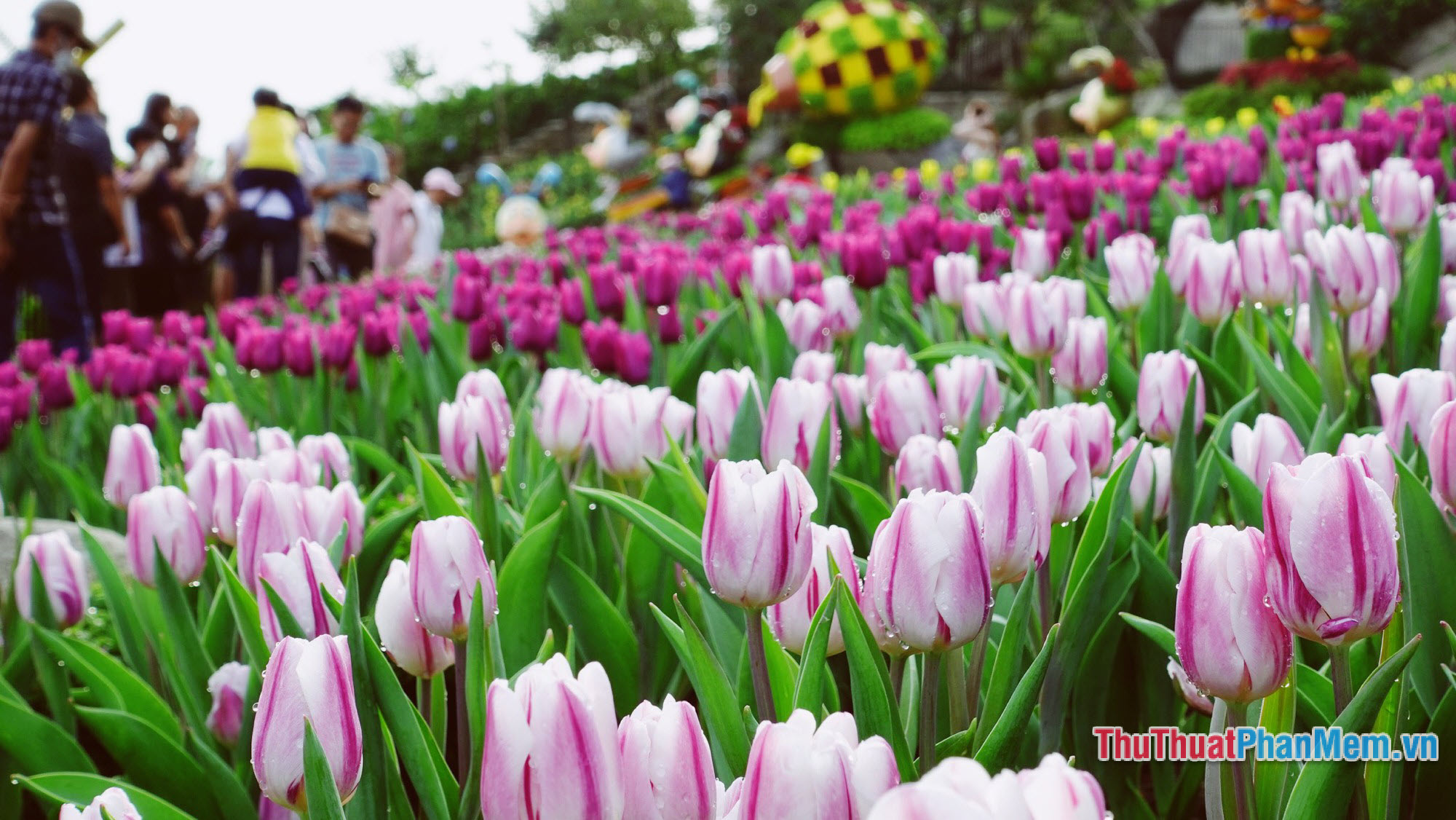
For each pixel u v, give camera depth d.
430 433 4.11
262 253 10.88
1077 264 5.25
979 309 3.34
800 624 1.55
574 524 2.25
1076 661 1.72
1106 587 1.91
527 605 1.95
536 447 2.88
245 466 2.24
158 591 2.04
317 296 7.71
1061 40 34.38
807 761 0.94
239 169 10.80
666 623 1.61
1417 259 3.54
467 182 48.50
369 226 12.94
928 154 27.72
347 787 1.28
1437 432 1.58
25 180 7.36
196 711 2.05
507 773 1.02
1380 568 1.19
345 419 4.40
